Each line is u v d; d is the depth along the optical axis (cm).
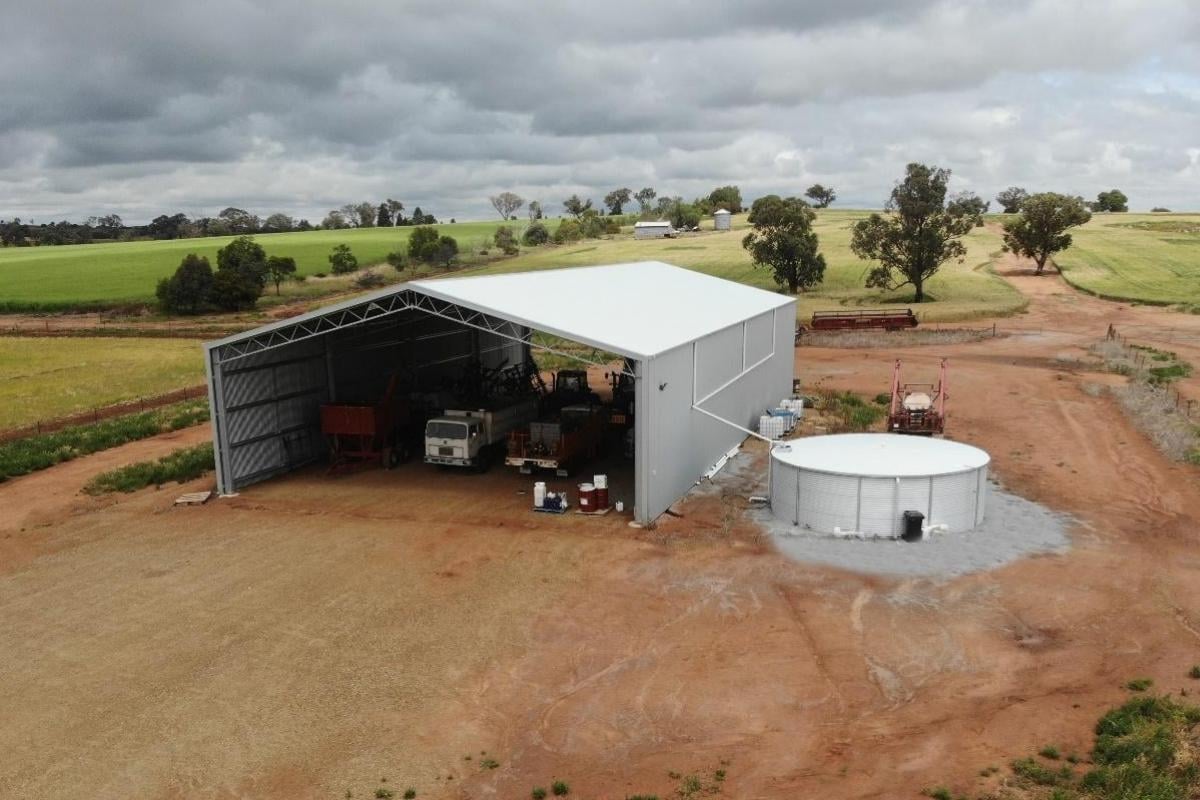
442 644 1612
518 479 2727
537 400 3177
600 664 1523
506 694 1428
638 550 2067
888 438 2483
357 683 1475
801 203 10556
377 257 14275
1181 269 9675
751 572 1912
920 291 8131
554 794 1157
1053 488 2508
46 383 4962
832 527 2134
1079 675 1443
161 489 2736
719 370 2816
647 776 1191
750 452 3017
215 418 2592
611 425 3206
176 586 1928
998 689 1404
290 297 10269
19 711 1415
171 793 1185
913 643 1572
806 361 5244
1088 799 1097
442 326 3822
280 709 1397
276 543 2192
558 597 1811
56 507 2586
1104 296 7938
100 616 1780
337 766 1237
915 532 2069
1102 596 1758
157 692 1462
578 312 2522
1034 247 9700
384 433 2858
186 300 9081
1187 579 1839
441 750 1271
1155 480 2567
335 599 1831
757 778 1178
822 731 1293
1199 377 4225
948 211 8006
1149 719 1280
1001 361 5034
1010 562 1945
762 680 1451
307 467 2953
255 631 1688
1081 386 4097
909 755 1220
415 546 2139
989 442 3067
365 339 3278
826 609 1719
